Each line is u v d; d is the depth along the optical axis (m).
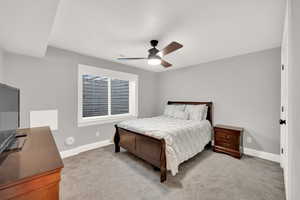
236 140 2.76
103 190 1.77
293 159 1.03
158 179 2.01
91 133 3.22
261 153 2.75
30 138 1.31
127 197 1.65
